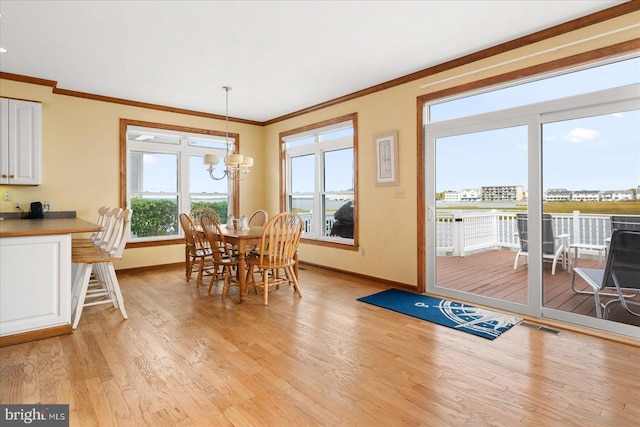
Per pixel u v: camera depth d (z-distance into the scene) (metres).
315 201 5.50
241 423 1.65
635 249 2.58
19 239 2.53
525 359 2.29
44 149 4.33
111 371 2.14
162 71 3.83
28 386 1.96
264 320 3.05
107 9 2.58
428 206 3.88
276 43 3.17
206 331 2.80
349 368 2.19
